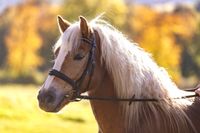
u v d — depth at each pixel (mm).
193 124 7223
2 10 93875
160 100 7191
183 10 78875
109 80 7121
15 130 24562
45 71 79500
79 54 6848
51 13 83250
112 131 7207
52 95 6738
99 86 7113
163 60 63594
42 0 86250
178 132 7148
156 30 65688
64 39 6867
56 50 7000
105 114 7203
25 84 68938
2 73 77125
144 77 7172
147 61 7285
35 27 81812
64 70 6801
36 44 80312
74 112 29969
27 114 29172
